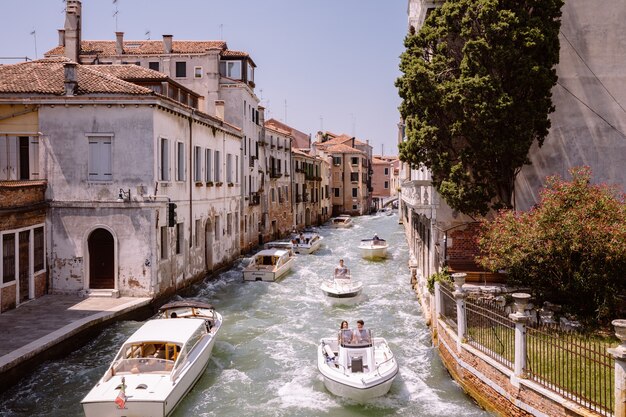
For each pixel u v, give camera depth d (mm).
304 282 25609
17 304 17094
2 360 12031
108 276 19031
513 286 14172
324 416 11336
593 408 8312
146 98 18594
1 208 16078
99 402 10484
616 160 16250
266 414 11484
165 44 36188
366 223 62344
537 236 12180
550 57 14555
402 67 16078
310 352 15352
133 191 18781
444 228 16609
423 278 20062
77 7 25562
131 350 12445
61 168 18922
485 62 14633
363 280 26172
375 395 11812
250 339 16562
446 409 11258
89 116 18875
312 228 56156
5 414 11195
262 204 40031
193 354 13078
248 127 35469
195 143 23641
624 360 7578
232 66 35250
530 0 14664
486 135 14320
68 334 14219
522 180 16422
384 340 14133
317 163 62500
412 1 22469
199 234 24328
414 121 15516
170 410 11117
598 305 12219
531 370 9633
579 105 16344
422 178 20953
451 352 12852
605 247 11641
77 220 18891
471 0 14656
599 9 16297
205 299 21859
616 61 16266
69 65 18594
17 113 18938
